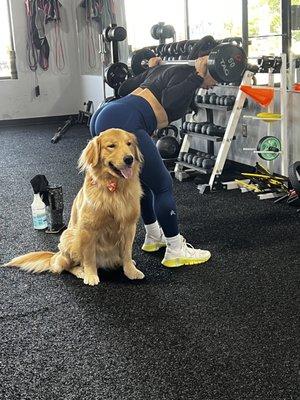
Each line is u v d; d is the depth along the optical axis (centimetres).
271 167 461
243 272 283
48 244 341
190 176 509
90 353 208
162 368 196
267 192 434
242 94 439
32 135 820
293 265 290
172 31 587
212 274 283
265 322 228
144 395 181
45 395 183
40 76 946
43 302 256
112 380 190
